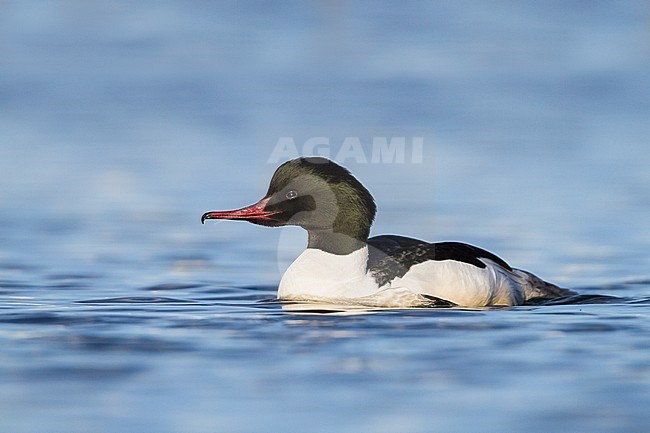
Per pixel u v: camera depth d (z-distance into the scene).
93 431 6.86
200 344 8.65
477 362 8.18
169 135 22.75
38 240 14.90
